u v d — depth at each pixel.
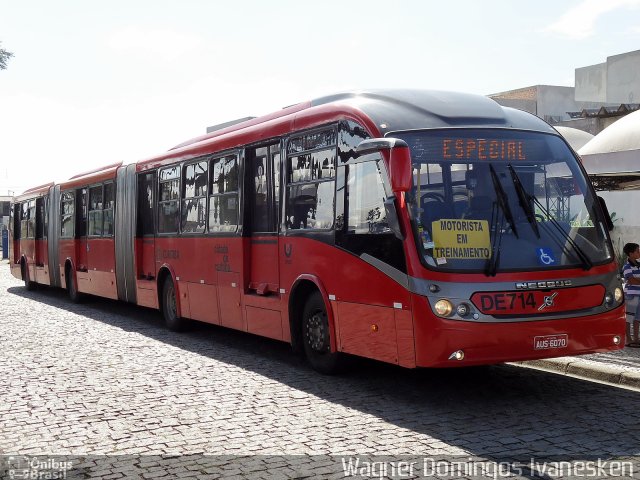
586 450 6.22
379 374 9.71
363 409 7.82
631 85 37.00
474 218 7.82
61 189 21.86
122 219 16.78
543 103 44.03
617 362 9.57
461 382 9.14
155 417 7.58
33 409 8.00
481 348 7.46
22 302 21.00
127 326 15.27
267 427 7.13
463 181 8.02
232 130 12.46
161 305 14.85
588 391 8.51
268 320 10.70
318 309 9.65
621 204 27.28
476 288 7.52
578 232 8.15
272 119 11.11
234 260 11.59
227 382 9.34
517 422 7.18
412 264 7.68
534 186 8.20
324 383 9.21
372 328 8.36
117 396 8.58
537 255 7.82
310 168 9.72
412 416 7.49
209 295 12.56
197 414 7.68
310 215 9.66
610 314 8.02
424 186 7.89
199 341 13.04
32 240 24.94
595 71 42.41
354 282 8.67
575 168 8.50
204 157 12.84
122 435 6.93
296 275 9.94
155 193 15.10
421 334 7.57
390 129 8.26
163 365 10.60
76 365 10.63
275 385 9.12
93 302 20.88
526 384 8.95
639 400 8.02
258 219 11.09
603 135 20.77
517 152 8.28
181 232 13.75
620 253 26.89
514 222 7.92
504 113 8.74
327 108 9.41
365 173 8.52
